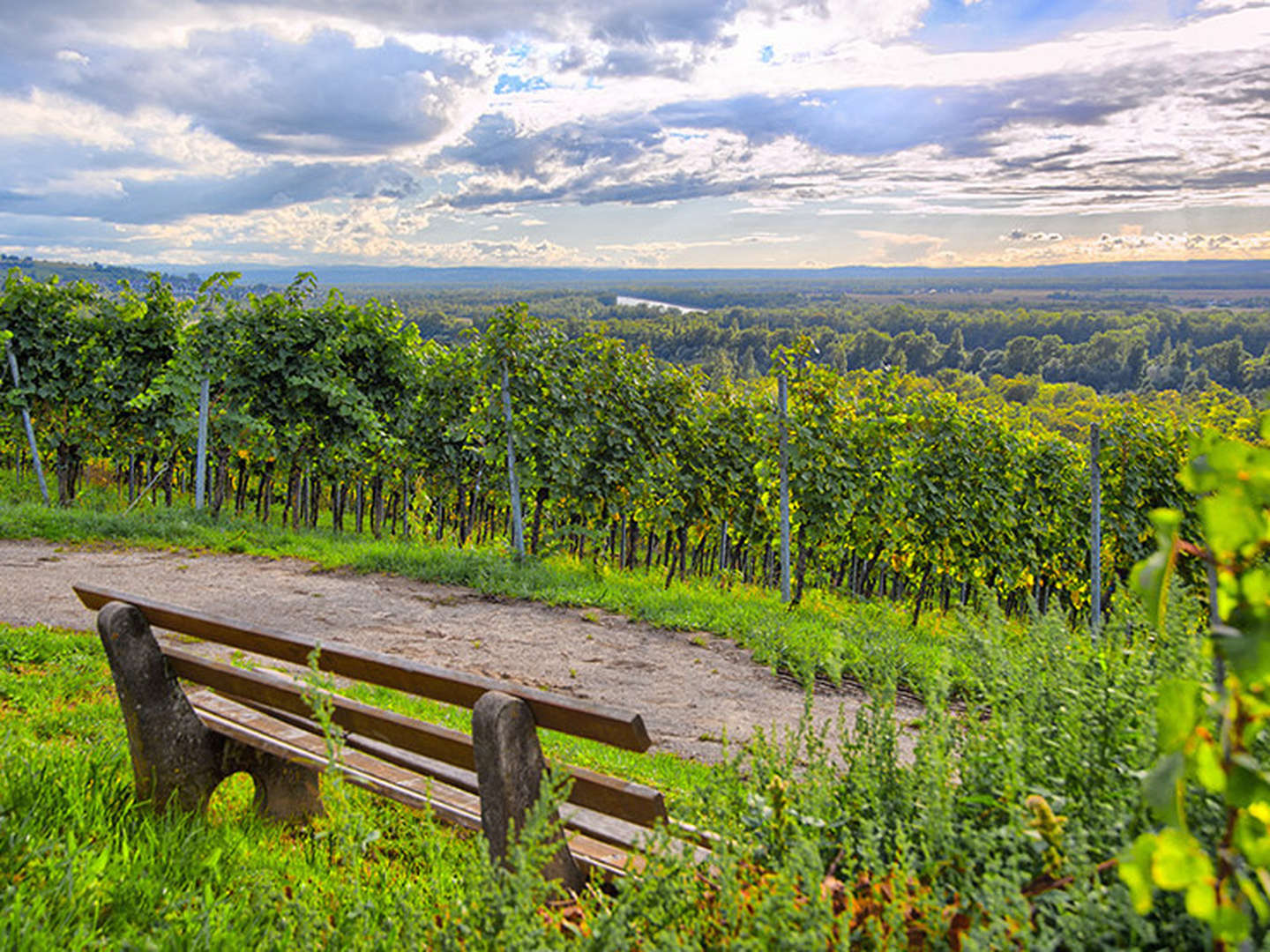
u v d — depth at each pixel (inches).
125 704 138.5
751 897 81.3
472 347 754.2
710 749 265.1
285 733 144.8
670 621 415.2
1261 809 45.3
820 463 542.9
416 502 786.8
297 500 785.6
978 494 611.5
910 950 78.2
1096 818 85.0
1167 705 42.3
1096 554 556.4
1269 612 38.7
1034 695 105.8
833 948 72.4
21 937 93.3
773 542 653.9
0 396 693.9
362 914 97.9
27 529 506.0
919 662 341.1
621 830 120.2
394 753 140.2
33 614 344.5
